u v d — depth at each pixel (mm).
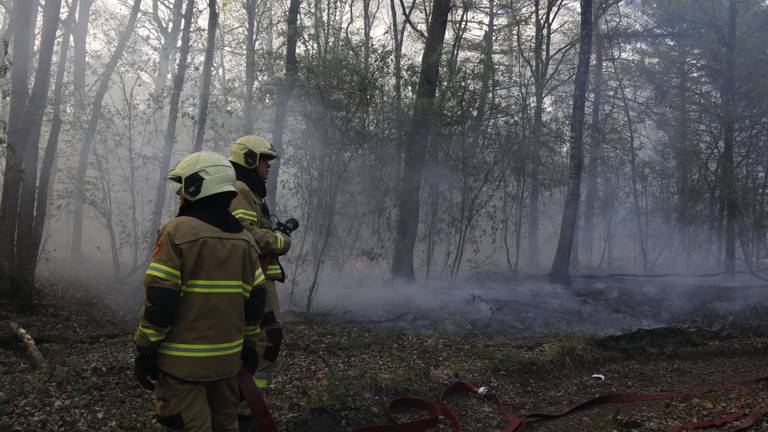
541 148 13641
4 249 9234
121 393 4953
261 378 4230
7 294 9195
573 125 13297
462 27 14609
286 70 10539
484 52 11703
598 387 6395
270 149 4234
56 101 10414
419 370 5953
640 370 7141
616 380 6680
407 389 5578
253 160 4184
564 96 18328
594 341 7820
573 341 7469
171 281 2904
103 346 6770
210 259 3012
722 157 17141
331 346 6844
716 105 17344
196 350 2990
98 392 4961
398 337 7715
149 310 2863
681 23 18234
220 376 3039
